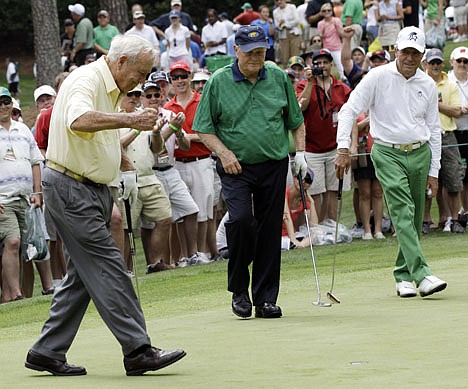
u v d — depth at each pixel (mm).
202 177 45375
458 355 19734
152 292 35281
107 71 20531
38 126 42656
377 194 48438
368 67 59438
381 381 17609
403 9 69875
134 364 19875
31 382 19781
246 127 27391
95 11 154125
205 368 20094
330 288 32562
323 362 19828
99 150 20375
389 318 25422
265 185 27547
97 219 20484
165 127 38719
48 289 42312
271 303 27266
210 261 45438
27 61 163125
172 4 75438
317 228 47531
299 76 53781
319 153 47781
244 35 27156
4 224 40125
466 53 48844
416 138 29938
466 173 50281
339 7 79750
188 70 45062
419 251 29312
